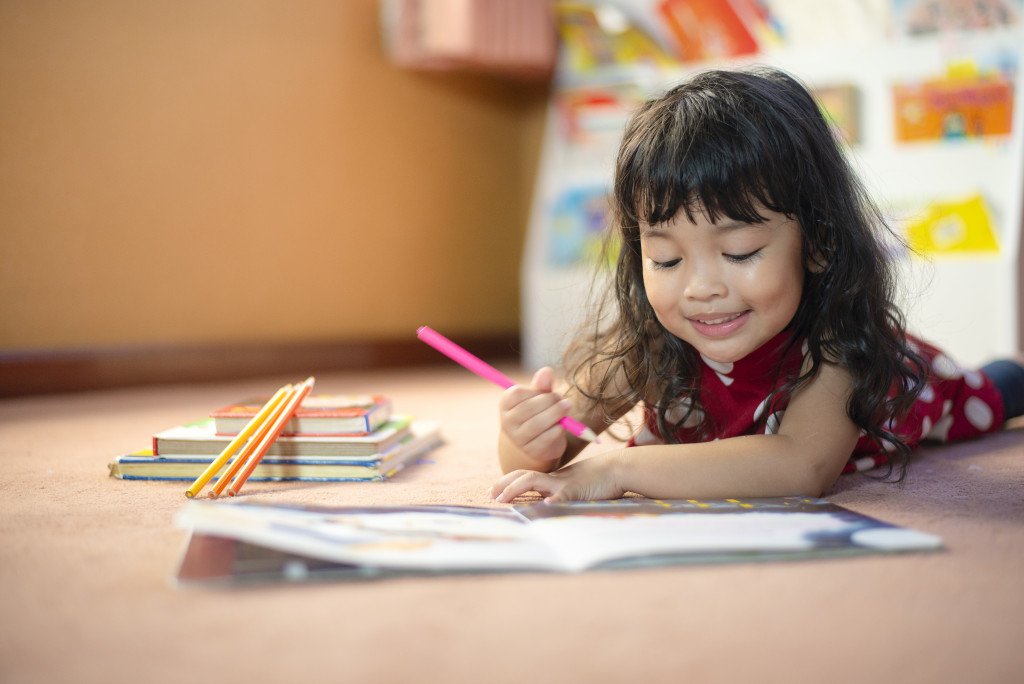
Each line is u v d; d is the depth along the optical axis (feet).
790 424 2.78
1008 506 2.72
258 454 3.00
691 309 2.60
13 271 6.55
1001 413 4.12
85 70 6.88
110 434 4.83
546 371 2.62
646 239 2.67
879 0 8.01
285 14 8.30
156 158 7.38
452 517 2.31
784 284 2.57
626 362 3.16
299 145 8.51
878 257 2.97
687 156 2.50
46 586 1.96
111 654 1.58
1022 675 1.50
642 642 1.62
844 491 2.97
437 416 5.51
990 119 7.70
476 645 1.60
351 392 7.03
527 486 2.62
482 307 10.64
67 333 6.88
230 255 7.98
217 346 7.78
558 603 1.81
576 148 9.45
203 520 1.88
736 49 8.63
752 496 2.61
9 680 1.48
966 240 7.66
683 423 3.19
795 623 1.71
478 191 10.48
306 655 1.56
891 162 7.99
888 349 2.93
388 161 9.39
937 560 2.08
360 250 9.16
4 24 6.41
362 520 2.21
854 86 8.09
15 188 6.53
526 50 9.00
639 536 2.10
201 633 1.66
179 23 7.48
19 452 4.17
